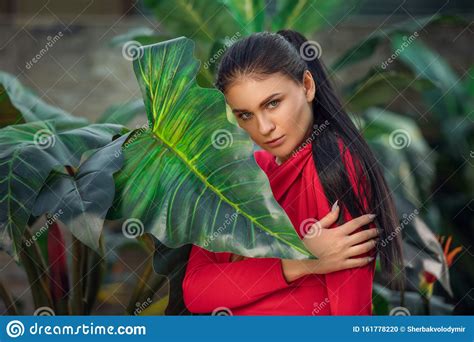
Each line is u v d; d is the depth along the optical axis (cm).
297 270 170
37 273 207
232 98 175
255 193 167
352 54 312
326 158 174
